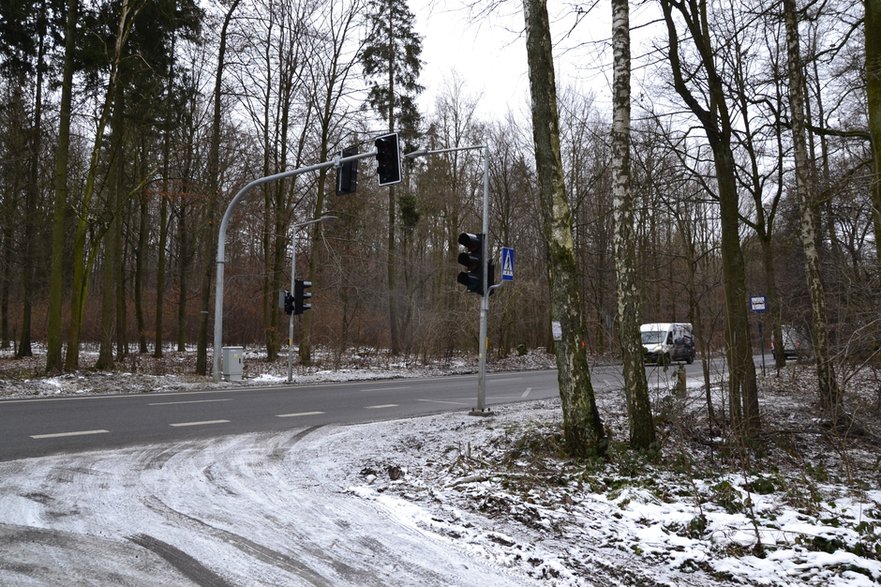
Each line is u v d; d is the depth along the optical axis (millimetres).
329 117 26906
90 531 4730
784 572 4305
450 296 33812
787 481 7297
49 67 20266
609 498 6113
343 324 32594
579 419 7938
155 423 10648
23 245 27984
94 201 24562
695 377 20484
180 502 5609
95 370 20031
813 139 17531
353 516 5316
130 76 19641
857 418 9750
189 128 24719
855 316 8359
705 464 8250
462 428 10742
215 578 3902
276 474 6973
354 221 29125
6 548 4320
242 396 15695
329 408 13680
